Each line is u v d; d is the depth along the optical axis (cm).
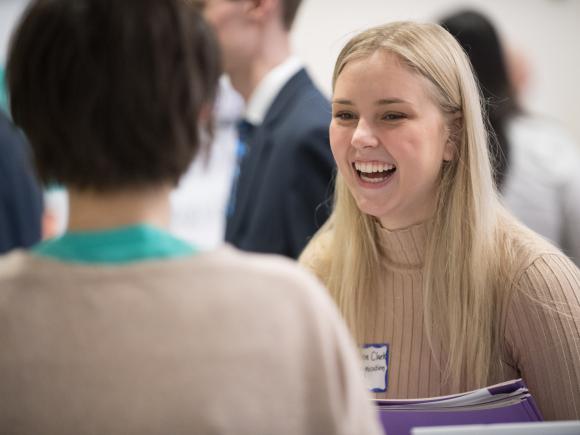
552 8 485
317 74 495
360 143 184
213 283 107
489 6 485
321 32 492
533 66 488
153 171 110
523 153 341
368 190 191
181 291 105
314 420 107
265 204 302
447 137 191
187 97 111
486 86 337
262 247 303
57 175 111
